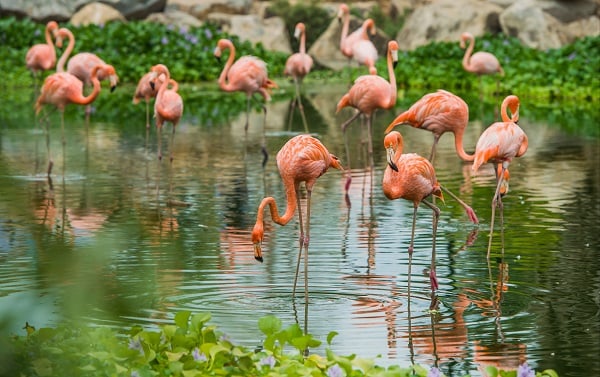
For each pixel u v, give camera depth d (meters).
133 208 13.46
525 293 9.36
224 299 9.12
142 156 18.11
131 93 29.34
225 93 29.80
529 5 34.69
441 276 9.99
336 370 6.43
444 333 8.19
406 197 9.33
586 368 7.33
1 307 4.66
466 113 12.62
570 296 9.25
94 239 4.87
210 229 12.16
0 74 31.17
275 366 6.80
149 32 33.50
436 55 32.72
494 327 8.34
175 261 10.49
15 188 14.94
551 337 8.08
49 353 6.25
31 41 33.53
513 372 6.39
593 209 13.12
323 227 12.29
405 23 37.81
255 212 13.22
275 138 20.36
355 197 14.34
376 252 10.98
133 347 6.73
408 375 6.54
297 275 9.28
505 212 13.04
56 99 16.42
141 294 9.14
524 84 28.83
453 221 12.59
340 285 9.63
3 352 4.65
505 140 10.92
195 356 6.68
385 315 8.69
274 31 37.19
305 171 9.38
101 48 32.94
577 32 35.28
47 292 9.25
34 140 20.05
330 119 23.69
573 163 16.91
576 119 23.33
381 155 18.16
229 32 36.81
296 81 22.20
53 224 12.42
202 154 18.33
